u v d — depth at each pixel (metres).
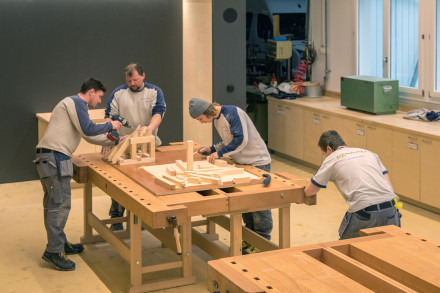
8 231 5.48
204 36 7.25
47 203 4.57
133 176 4.24
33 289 4.24
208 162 4.54
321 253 2.21
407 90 7.16
